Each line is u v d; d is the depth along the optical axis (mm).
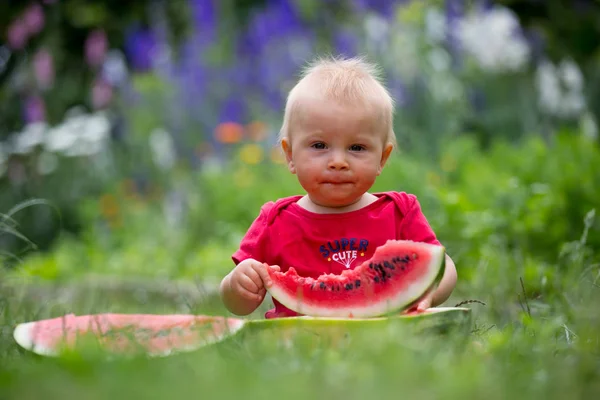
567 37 15047
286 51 14789
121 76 15484
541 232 7996
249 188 12469
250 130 13797
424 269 4281
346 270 4445
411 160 11898
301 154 4785
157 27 15148
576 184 8477
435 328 3883
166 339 3826
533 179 9312
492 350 3832
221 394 2721
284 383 2834
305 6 14766
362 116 4727
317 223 4820
